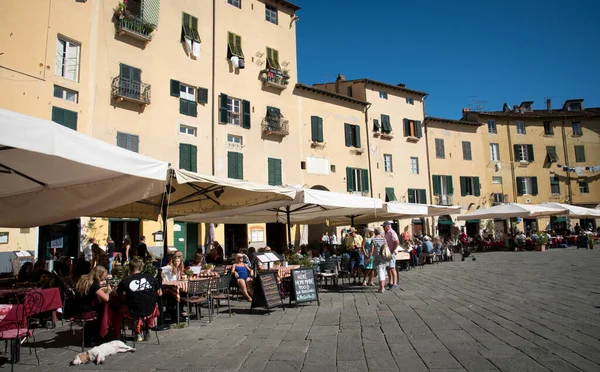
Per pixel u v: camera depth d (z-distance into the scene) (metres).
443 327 6.67
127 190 7.63
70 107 17.16
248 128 24.72
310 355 5.47
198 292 8.01
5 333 5.41
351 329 6.86
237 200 10.96
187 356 5.73
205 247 20.55
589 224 40.56
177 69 21.88
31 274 9.80
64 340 7.03
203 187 9.86
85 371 5.23
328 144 29.36
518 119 41.31
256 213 15.44
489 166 39.75
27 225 9.48
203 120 22.72
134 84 19.77
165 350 6.11
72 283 8.70
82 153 5.25
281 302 9.11
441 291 10.67
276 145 26.17
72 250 17.12
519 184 40.22
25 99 15.55
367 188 31.30
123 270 8.81
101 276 6.63
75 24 17.72
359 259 13.07
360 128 31.78
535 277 12.83
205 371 5.04
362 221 20.78
